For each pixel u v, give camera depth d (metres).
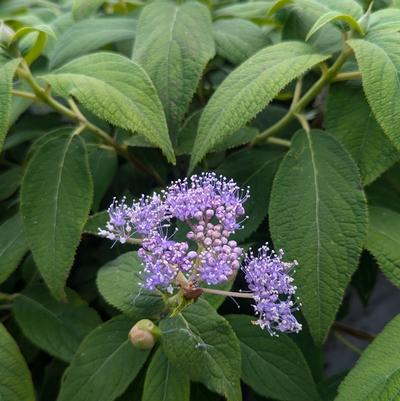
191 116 0.39
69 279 0.45
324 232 0.33
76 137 0.38
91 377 0.32
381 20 0.36
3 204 0.45
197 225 0.29
